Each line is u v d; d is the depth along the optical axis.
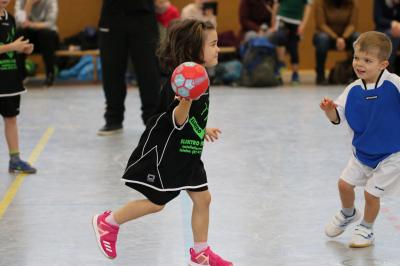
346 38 17.52
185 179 5.24
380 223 6.62
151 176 5.23
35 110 13.82
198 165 5.34
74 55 18.41
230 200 7.41
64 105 14.51
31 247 5.95
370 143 5.79
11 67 8.24
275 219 6.74
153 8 10.86
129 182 5.30
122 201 7.38
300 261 5.60
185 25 5.26
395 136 5.75
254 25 18.20
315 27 19.25
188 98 4.84
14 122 8.59
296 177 8.44
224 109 13.82
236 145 10.36
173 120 5.02
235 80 17.88
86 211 7.01
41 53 17.52
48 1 17.39
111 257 5.40
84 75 18.61
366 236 5.95
